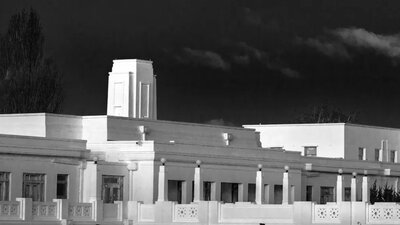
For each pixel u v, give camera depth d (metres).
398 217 78.81
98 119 100.38
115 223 88.69
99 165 94.75
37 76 144.75
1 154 89.50
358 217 79.88
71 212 85.00
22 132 99.94
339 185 108.06
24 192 91.12
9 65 147.50
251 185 106.75
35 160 91.88
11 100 143.62
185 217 86.94
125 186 97.25
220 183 102.94
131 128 101.94
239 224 84.56
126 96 112.88
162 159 95.06
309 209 81.81
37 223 81.94
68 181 94.38
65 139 95.00
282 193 109.56
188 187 100.00
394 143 134.38
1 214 79.81
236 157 104.69
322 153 128.50
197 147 101.62
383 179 125.50
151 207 88.75
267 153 108.69
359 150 129.38
